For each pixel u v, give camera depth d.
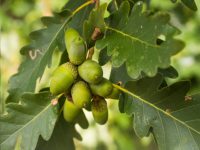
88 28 0.50
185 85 0.51
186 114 0.51
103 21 0.50
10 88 0.56
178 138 0.51
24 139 0.54
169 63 0.45
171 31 0.46
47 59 0.55
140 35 0.48
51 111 0.53
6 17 1.18
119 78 0.54
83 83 0.49
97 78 0.48
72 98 0.49
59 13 0.55
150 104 0.51
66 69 0.49
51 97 0.53
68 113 0.51
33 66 0.56
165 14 0.46
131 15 0.49
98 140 1.05
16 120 0.54
